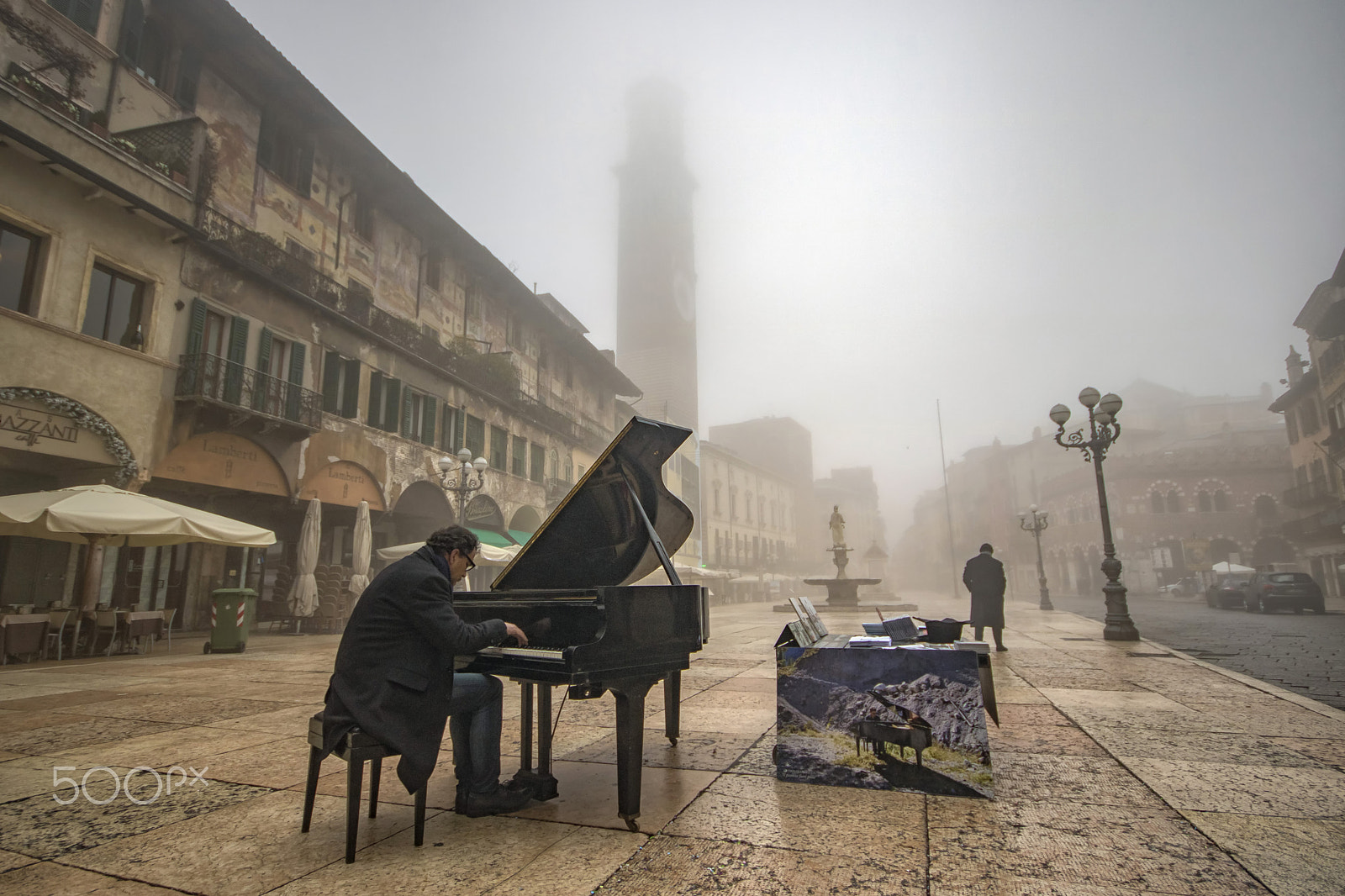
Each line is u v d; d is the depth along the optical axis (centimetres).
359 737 273
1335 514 3438
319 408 1761
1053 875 249
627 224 6525
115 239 1366
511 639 309
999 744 449
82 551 1422
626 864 262
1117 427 1248
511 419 2831
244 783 374
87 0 1394
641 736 306
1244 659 1042
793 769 369
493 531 2548
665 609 322
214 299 1566
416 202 2344
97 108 1402
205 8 1580
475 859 269
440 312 2556
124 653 1138
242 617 1167
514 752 444
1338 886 238
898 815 313
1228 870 252
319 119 1958
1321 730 485
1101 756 418
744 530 6300
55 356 1238
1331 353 3512
